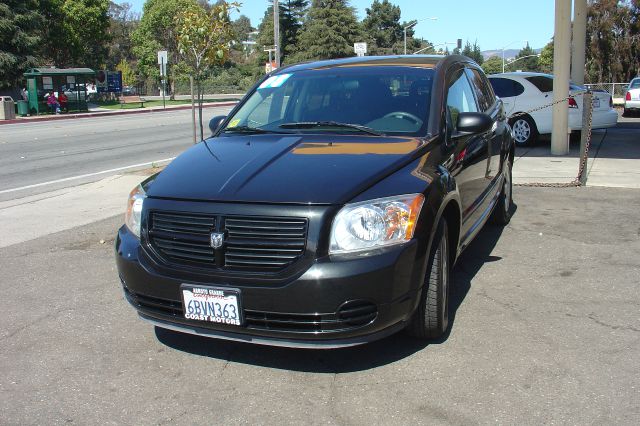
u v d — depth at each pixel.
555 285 4.91
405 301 3.42
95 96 54.25
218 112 35.12
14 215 8.08
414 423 3.05
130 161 13.84
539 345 3.85
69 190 9.91
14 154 15.45
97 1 54.00
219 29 10.66
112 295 5.01
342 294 3.21
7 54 40.66
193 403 3.33
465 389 3.35
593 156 11.45
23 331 4.34
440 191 3.72
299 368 3.67
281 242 3.31
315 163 3.72
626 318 4.24
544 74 13.32
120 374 3.67
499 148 6.06
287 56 63.44
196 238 3.46
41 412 3.28
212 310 3.39
